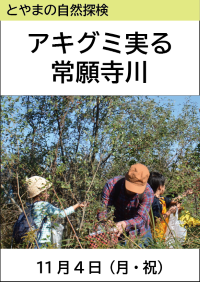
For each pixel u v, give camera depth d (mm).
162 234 2539
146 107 3895
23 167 3281
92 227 2344
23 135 3150
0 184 3279
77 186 3500
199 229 2836
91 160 3615
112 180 2672
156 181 2949
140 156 3654
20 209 3361
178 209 2920
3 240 3135
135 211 2580
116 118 3449
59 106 3180
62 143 3547
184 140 4074
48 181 2607
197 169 3551
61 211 2537
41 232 2439
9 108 3023
